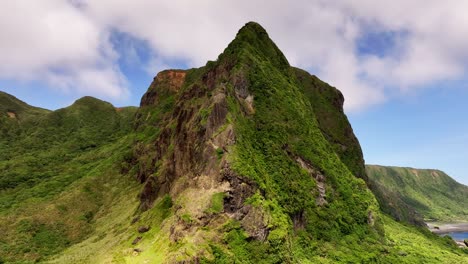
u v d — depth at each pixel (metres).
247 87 128.62
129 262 80.38
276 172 108.38
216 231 80.69
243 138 106.50
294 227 102.19
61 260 109.75
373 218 126.75
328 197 119.88
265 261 79.31
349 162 181.00
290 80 161.12
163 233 89.38
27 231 143.25
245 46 145.88
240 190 88.06
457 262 119.06
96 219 154.00
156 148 161.50
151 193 124.94
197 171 99.19
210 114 106.88
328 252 101.31
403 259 110.81
